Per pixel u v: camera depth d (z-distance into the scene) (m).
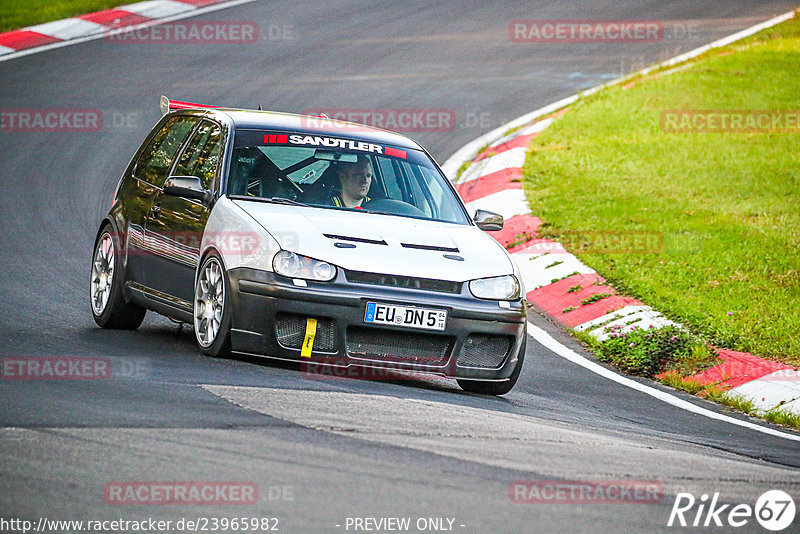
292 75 70.88
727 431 25.34
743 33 84.81
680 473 17.98
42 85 66.69
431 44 80.44
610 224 47.25
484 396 24.72
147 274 27.61
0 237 41.19
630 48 81.44
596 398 27.44
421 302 23.25
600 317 36.75
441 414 20.14
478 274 24.28
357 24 85.38
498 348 24.47
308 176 26.34
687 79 72.19
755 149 59.50
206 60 73.62
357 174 26.66
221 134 27.19
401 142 28.88
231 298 23.47
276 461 15.63
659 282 39.78
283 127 27.58
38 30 79.12
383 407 20.00
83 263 38.28
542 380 29.08
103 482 14.38
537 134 61.84
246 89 66.94
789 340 33.69
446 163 57.34
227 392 19.98
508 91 70.38
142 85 67.31
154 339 27.56
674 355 32.66
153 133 30.91
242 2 90.19
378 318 22.98
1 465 14.66
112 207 30.12
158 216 27.42
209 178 26.38
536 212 49.59
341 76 71.31
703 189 53.12
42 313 30.19
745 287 39.31
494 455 17.20
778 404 29.00
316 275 22.92
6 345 24.70
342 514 13.67
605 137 61.56
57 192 49.06
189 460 15.43
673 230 46.31
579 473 16.84
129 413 17.88
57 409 17.88
